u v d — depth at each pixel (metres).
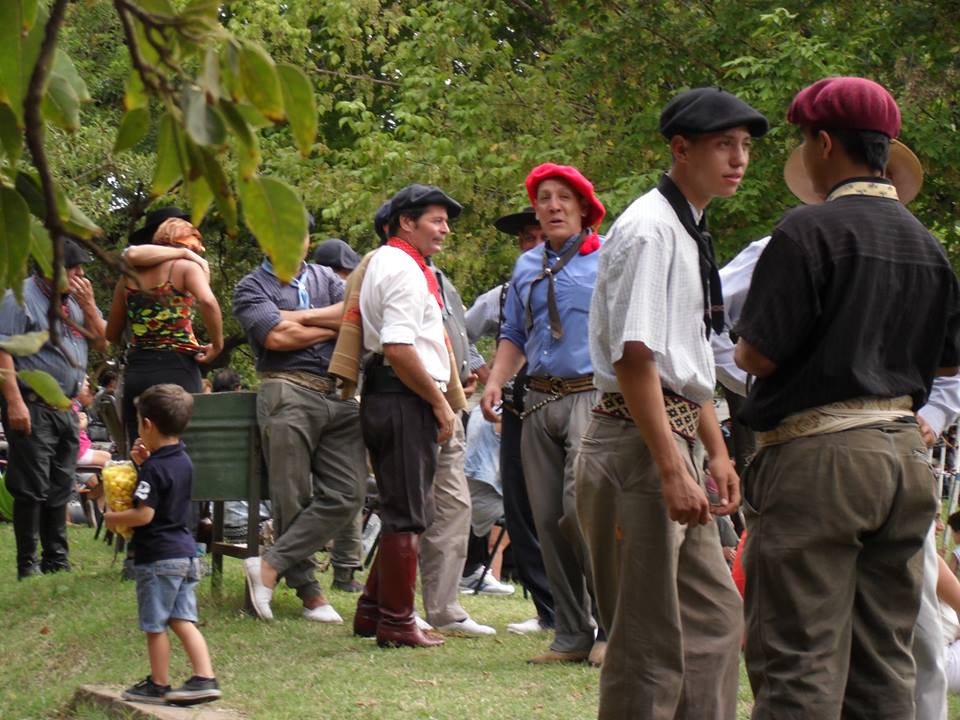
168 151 1.72
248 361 24.09
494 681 5.83
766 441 3.76
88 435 14.80
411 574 6.55
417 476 6.50
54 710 6.02
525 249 8.16
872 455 3.59
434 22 18.83
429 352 6.58
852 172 3.79
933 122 13.73
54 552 9.60
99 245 1.89
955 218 14.68
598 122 17.61
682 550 4.21
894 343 3.68
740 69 14.09
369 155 17.97
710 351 4.04
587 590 6.30
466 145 18.06
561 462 6.29
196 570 5.78
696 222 4.06
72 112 1.86
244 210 1.72
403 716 5.24
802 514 3.62
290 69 1.67
